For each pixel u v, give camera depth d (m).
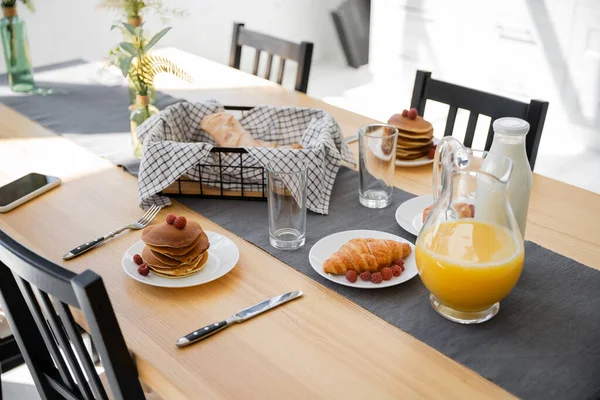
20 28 2.03
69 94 2.08
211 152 1.43
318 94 4.36
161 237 1.12
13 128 1.82
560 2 3.27
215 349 0.97
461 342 0.98
